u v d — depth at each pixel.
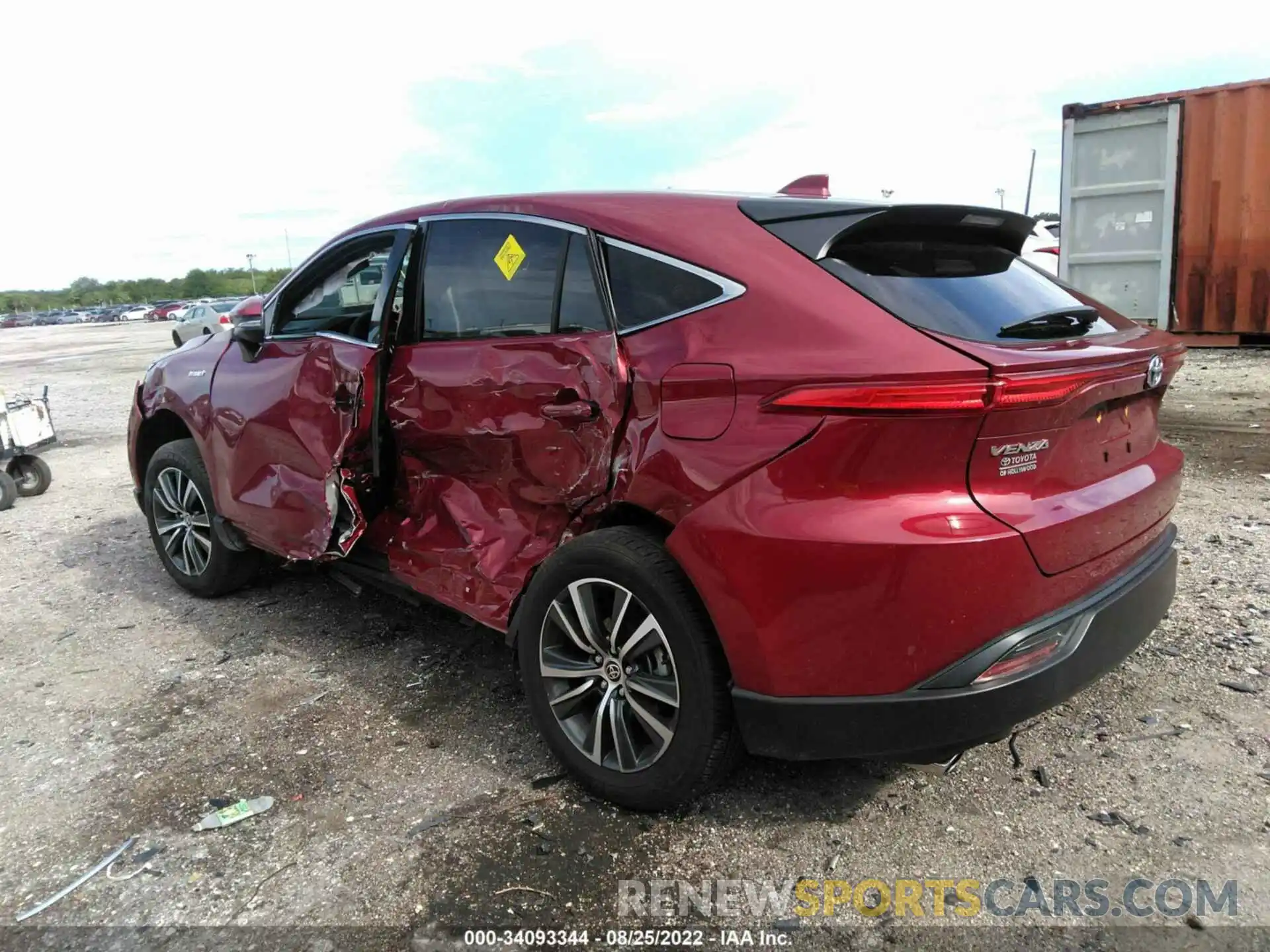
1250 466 6.15
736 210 2.72
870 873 2.43
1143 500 2.70
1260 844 2.46
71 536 5.99
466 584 3.21
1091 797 2.70
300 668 3.80
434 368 3.26
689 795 2.60
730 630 2.38
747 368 2.36
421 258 3.43
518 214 3.14
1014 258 3.03
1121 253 10.41
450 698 3.49
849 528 2.19
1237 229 9.64
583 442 2.80
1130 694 3.25
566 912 2.33
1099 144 10.33
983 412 2.13
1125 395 2.58
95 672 3.84
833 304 2.34
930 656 2.23
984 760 2.91
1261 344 10.16
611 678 2.72
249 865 2.55
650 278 2.71
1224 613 3.86
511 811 2.75
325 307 3.81
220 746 3.19
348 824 2.71
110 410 12.90
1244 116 9.37
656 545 2.60
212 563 4.50
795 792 2.79
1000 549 2.21
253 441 3.94
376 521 3.67
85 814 2.81
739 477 2.35
